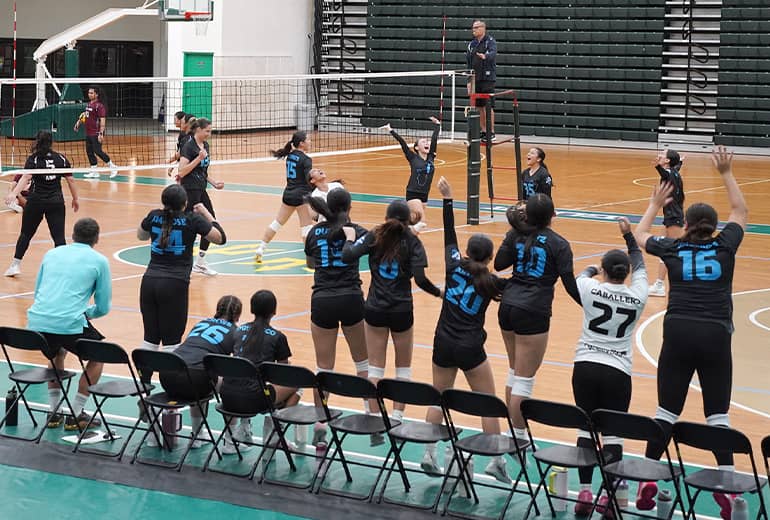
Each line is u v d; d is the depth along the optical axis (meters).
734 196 6.95
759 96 30.36
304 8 36.62
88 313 8.30
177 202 8.37
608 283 6.89
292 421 7.05
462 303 7.34
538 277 7.41
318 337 8.23
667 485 7.40
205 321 7.94
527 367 7.50
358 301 8.16
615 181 24.38
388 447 8.08
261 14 35.16
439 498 6.85
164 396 7.62
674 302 6.86
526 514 6.61
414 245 7.75
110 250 15.60
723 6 30.67
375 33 35.38
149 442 8.00
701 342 6.72
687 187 23.45
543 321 7.43
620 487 6.90
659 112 31.84
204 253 14.10
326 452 7.23
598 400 6.92
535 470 7.66
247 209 19.92
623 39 32.00
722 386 6.80
